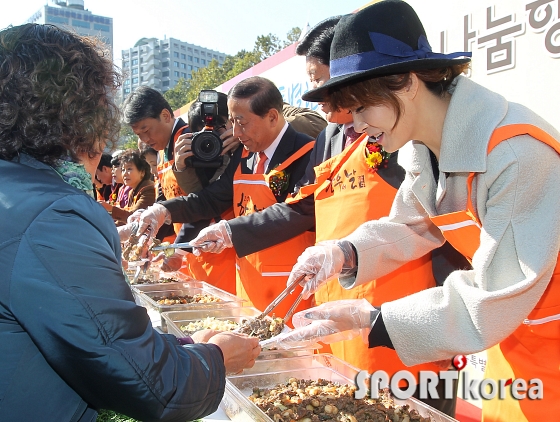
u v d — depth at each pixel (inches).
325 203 97.7
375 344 61.4
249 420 57.1
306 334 70.2
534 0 110.1
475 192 57.6
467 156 55.1
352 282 77.9
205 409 43.7
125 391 37.4
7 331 37.0
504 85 118.9
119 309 37.8
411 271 86.0
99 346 36.2
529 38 112.0
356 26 55.4
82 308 36.1
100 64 45.7
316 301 100.6
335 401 64.2
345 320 67.6
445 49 135.3
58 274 36.4
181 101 1552.7
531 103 111.7
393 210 78.4
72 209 39.1
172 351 42.6
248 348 56.5
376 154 86.2
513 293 51.1
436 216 62.2
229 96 120.9
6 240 37.0
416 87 56.9
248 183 124.3
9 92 40.7
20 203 38.4
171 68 2773.1
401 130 59.4
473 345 54.4
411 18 56.1
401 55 54.3
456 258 84.0
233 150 148.9
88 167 48.4
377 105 56.0
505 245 53.0
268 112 118.8
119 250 43.2
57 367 36.6
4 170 40.8
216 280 151.4
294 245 116.1
